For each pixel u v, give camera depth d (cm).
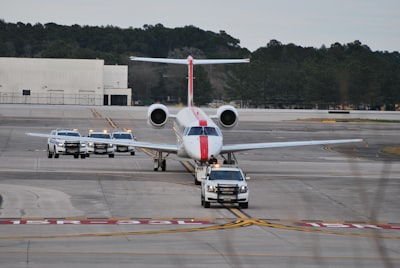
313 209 10944
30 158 18450
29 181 13675
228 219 9800
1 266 6406
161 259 6856
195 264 6631
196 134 14100
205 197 10769
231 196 10738
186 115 15700
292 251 7450
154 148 15312
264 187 13588
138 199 11631
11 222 9244
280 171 16700
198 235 8406
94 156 19625
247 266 6594
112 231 8625
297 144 15950
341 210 10894
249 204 11356
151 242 7850
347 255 7281
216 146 13862
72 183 13500
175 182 14038
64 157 19075
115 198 11694
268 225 9338
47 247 7450
